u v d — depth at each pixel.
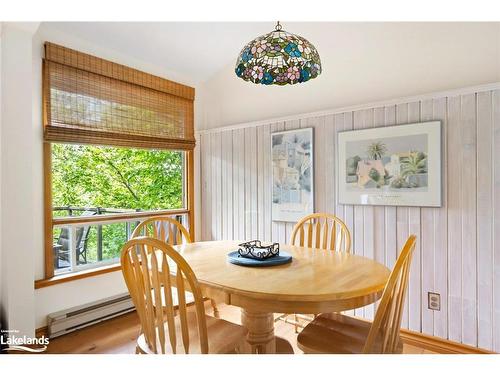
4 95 2.20
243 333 1.70
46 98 2.57
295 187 3.12
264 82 1.94
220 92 3.77
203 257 2.06
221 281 1.59
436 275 2.40
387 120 2.62
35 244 2.55
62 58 2.65
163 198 3.75
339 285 1.53
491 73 2.25
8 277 2.23
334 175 2.89
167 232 2.78
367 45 2.76
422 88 2.51
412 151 2.48
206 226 3.87
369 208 2.71
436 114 2.40
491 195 2.19
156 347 1.53
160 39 3.06
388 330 1.38
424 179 2.43
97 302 2.88
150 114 3.33
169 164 3.79
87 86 2.83
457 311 2.32
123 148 3.20
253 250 2.01
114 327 2.81
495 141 2.17
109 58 3.02
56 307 2.65
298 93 3.17
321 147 2.97
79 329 2.74
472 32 2.31
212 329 1.75
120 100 3.08
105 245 3.08
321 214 2.51
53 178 2.89
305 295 1.42
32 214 2.33
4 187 2.22
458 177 2.31
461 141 2.30
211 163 3.81
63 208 2.96
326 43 2.96
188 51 3.31
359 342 1.61
